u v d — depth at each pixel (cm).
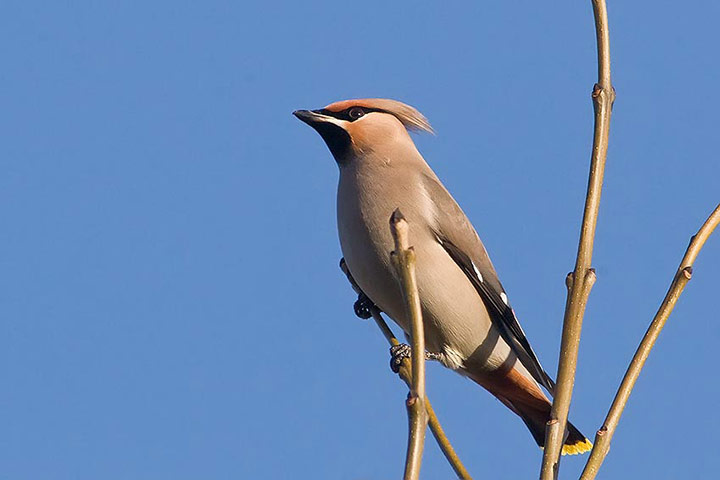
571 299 504
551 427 485
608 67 536
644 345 501
